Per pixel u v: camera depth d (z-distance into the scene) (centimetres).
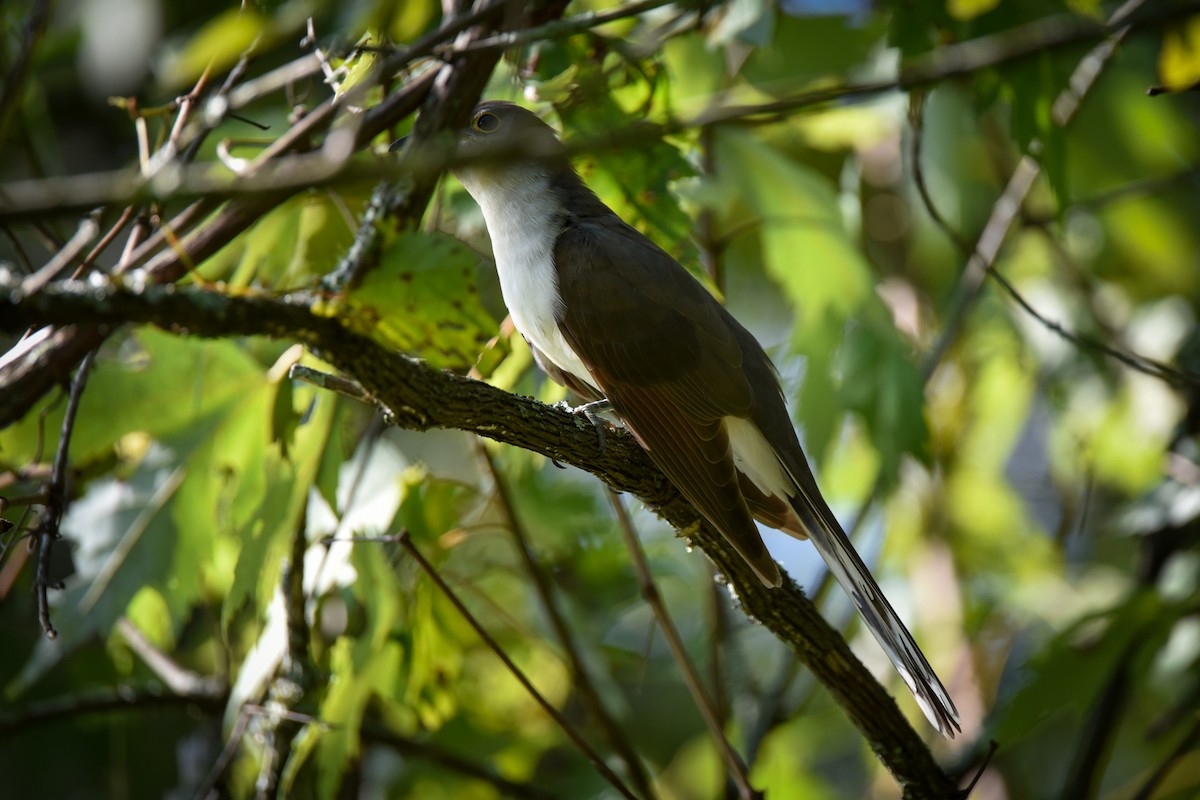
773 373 913
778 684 1030
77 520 841
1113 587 1221
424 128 696
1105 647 901
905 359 998
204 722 1065
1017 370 1273
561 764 1178
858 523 1068
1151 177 1244
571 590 1112
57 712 912
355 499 870
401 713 1007
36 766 1088
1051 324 830
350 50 741
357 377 538
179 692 948
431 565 824
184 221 653
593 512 1046
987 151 1263
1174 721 980
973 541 1269
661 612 811
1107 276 1309
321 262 817
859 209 1118
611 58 865
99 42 1231
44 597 630
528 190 877
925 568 1245
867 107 1109
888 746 746
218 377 805
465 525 1014
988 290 1250
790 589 739
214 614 997
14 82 544
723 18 910
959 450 1279
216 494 829
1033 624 1242
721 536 757
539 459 926
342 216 816
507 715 1080
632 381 824
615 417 865
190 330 474
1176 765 1048
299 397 825
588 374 855
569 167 886
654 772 1183
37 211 371
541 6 792
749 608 743
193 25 1216
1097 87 1218
